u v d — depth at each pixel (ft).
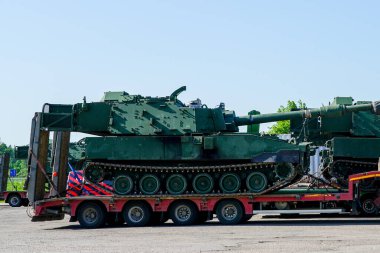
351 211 77.20
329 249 45.98
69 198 77.05
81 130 79.71
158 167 76.07
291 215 96.22
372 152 100.53
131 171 77.66
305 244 49.60
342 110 83.92
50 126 79.71
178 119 77.97
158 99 79.77
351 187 73.56
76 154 122.21
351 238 53.88
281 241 52.31
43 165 80.74
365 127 102.06
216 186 77.20
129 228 72.33
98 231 68.90
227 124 81.56
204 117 78.18
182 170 76.33
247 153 75.00
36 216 79.00
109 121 79.25
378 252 43.93
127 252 46.65
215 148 75.87
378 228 64.39
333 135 106.01
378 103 83.41
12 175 158.10
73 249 49.65
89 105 79.97
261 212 73.87
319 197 73.72
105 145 77.66
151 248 49.01
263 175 74.90
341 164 101.65
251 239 54.60
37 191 79.87
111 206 76.54
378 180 81.56
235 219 74.23
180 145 76.84
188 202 75.46
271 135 81.46
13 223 87.30
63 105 80.28
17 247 52.03
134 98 80.79
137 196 75.77
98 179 78.07
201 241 53.83
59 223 86.74
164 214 80.07
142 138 77.56
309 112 84.84
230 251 45.80
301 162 74.02
